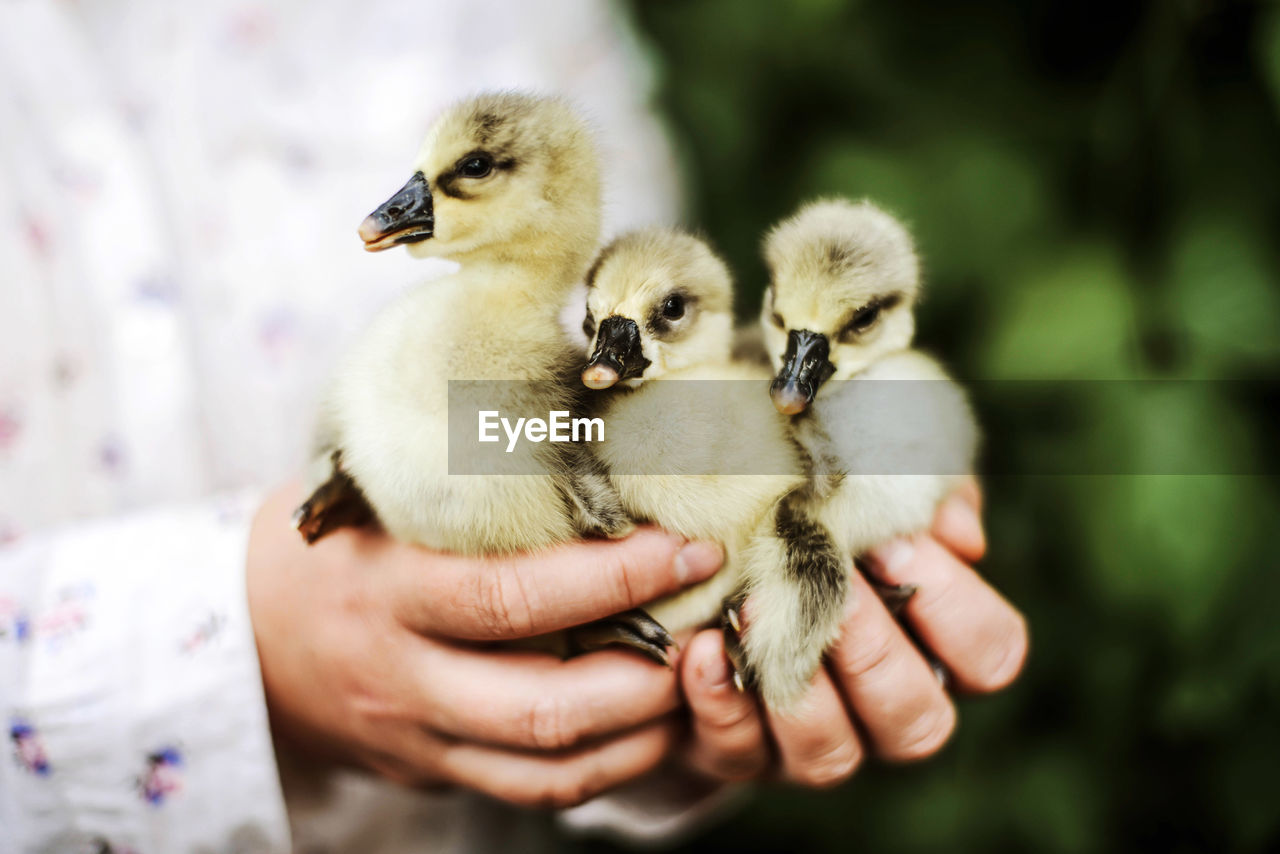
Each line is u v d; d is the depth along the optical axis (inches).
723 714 14.0
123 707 14.4
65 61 17.9
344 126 19.6
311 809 16.3
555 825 20.0
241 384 18.7
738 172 22.2
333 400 14.3
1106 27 20.6
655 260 14.3
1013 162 20.3
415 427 13.7
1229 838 19.7
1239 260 19.2
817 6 20.4
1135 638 19.9
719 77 22.0
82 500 17.1
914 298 15.2
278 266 18.9
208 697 14.5
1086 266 19.6
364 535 14.5
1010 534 19.9
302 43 19.7
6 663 14.4
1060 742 20.7
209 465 18.4
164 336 17.8
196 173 18.7
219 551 15.1
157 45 19.1
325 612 14.6
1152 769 20.6
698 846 24.7
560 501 13.7
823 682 14.0
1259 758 19.4
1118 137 20.0
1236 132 19.4
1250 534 18.4
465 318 14.2
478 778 14.7
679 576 13.7
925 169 20.5
